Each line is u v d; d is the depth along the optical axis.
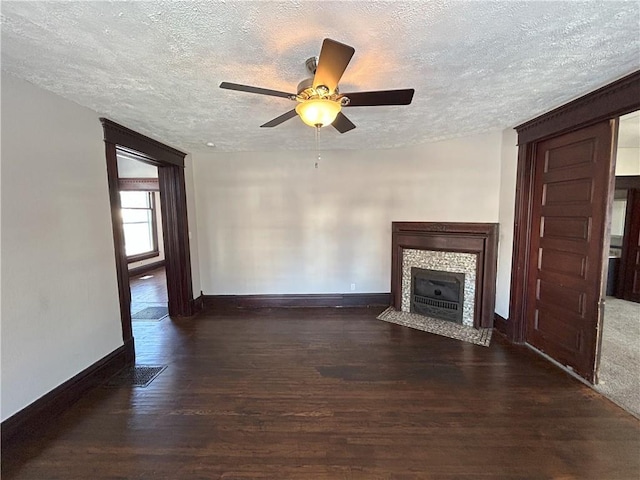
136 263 8.09
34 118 2.25
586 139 2.73
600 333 2.70
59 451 2.07
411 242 4.54
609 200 2.57
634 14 1.48
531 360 3.22
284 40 1.70
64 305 2.50
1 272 2.03
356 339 3.80
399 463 1.95
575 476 1.84
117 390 2.77
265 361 3.29
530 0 1.38
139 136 3.53
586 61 1.97
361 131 3.67
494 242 3.92
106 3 1.36
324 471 1.90
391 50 1.82
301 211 4.93
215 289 5.13
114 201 3.08
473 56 1.90
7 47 1.74
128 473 1.90
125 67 1.99
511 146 3.62
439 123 3.37
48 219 2.37
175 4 1.38
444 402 2.55
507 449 2.05
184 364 3.24
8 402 2.07
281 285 5.07
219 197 4.97
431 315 4.48
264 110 2.83
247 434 2.22
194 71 2.06
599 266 2.66
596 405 2.48
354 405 2.53
